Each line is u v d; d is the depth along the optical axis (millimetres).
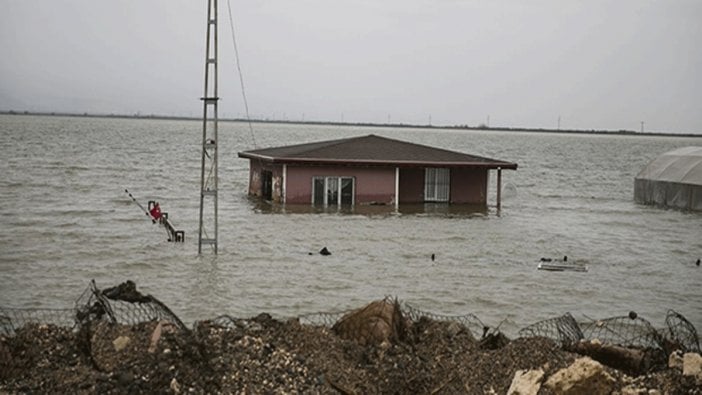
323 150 39125
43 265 22312
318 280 21359
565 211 40875
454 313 18422
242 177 56875
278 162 36938
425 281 21703
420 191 40219
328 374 11844
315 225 31406
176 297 19062
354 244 27281
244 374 11539
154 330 12617
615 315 18781
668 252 28188
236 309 18125
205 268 22438
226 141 152000
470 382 12016
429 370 12281
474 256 25828
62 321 15742
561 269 24016
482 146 181375
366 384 11703
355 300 19250
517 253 26797
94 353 12086
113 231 28531
